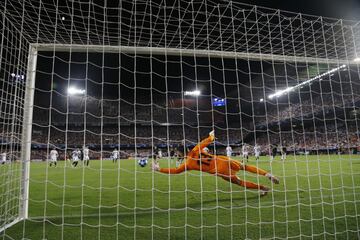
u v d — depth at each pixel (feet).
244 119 124.26
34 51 17.20
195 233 13.07
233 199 19.90
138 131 118.83
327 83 84.12
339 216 15.39
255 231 13.20
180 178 33.22
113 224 14.56
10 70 16.31
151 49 18.45
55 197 21.75
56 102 111.65
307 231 13.16
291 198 19.93
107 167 56.54
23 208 15.71
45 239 12.53
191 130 120.98
